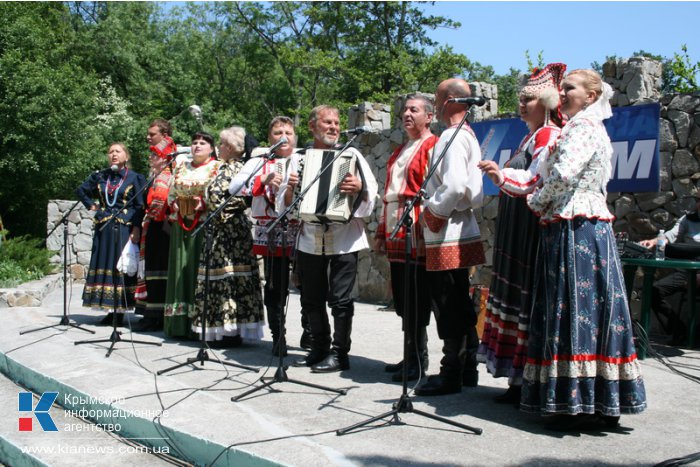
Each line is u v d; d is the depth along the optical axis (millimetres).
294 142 5289
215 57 34094
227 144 5824
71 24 29672
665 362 5145
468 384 4254
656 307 6234
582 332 3123
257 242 5453
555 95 3697
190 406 3836
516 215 3695
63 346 5691
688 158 6223
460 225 3949
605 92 3307
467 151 3902
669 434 3277
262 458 2961
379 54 28734
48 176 19203
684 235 6070
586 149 3146
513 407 3740
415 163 4195
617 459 2914
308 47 31250
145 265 6504
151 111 28859
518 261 3676
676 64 11930
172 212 5930
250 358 5211
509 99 36594
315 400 3918
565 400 3123
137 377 4555
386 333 6551
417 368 4379
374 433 3262
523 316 3518
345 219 4391
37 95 18125
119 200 6641
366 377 4520
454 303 3994
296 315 7934
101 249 6660
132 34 29344
